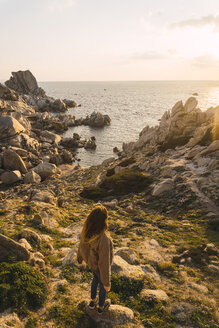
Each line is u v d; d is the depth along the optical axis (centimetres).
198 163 2352
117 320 476
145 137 4884
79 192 2658
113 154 6084
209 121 3444
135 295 596
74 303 524
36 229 1069
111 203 1902
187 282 725
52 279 613
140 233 1197
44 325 449
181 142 3466
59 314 479
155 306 562
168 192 1953
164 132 4244
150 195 2034
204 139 2920
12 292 491
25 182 3594
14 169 4034
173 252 969
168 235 1198
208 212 1512
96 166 4588
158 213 1686
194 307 575
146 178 2452
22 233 848
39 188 2970
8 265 552
